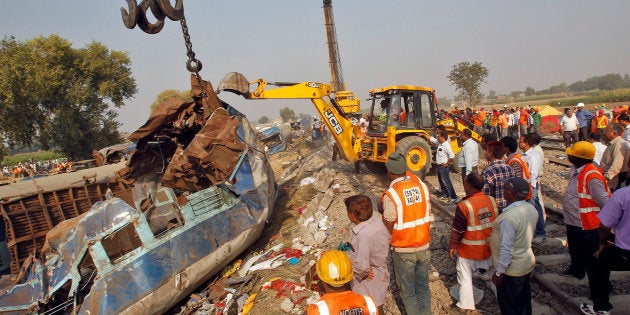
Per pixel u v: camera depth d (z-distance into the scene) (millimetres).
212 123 6113
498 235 3715
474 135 11938
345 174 10875
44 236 6535
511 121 17672
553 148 14023
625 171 5848
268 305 4984
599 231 3443
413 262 3668
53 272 4695
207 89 6527
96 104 35156
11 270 6062
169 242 5191
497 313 4199
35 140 34219
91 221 4684
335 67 20266
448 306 4410
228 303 5398
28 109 31250
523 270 3445
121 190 7957
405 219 3592
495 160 4840
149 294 4777
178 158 5887
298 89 8977
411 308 3688
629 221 3225
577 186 4180
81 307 4395
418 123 10000
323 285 2248
